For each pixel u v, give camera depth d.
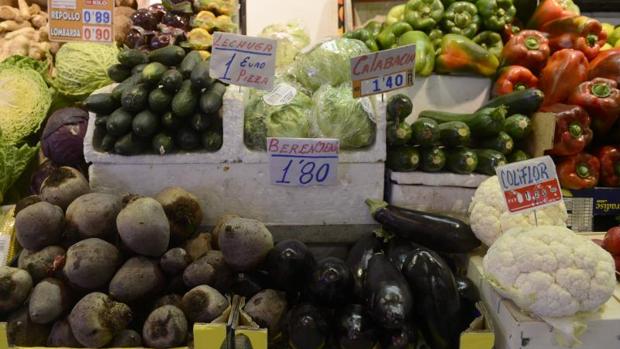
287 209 1.84
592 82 2.11
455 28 2.43
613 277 1.42
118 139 1.72
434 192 1.86
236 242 1.47
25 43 2.56
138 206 1.44
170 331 1.37
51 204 1.51
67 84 2.29
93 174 1.77
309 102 1.85
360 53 1.94
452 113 2.12
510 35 2.50
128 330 1.42
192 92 1.68
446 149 1.90
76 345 1.39
